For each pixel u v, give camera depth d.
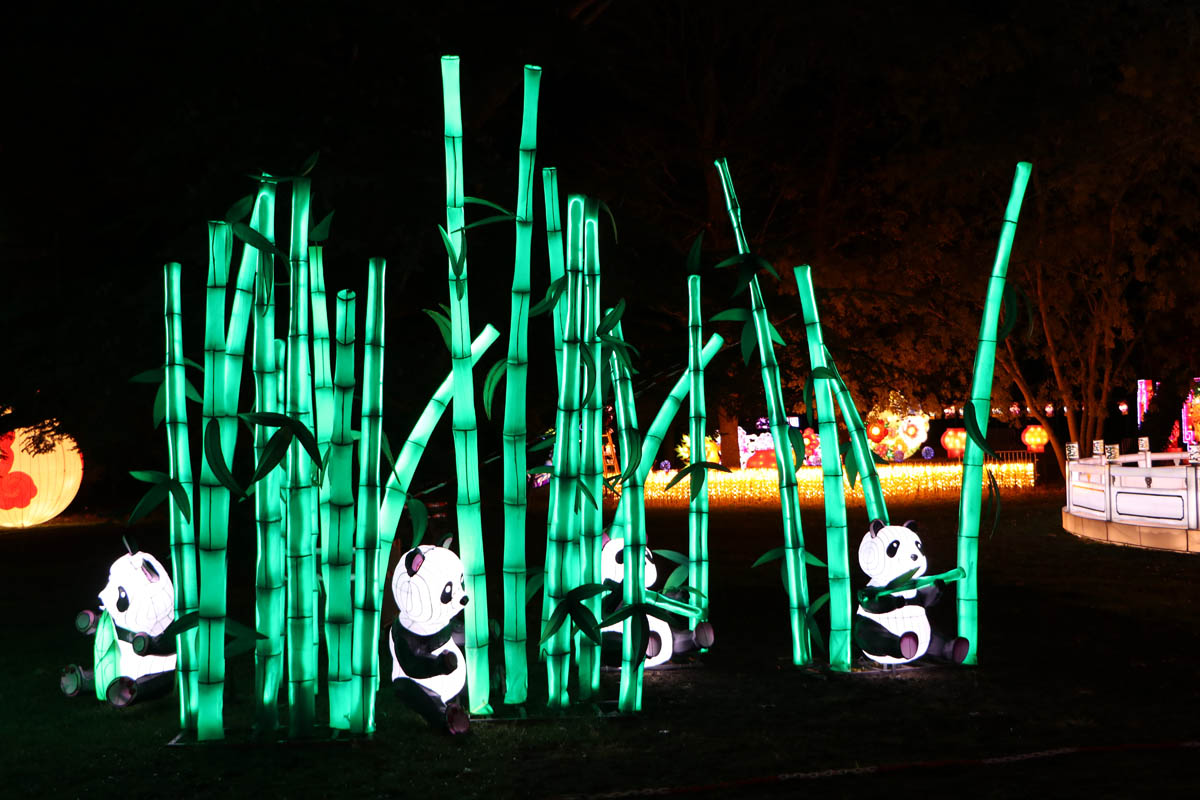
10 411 12.37
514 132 14.18
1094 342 27.64
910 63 25.06
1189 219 25.61
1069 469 19.00
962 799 5.77
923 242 26.66
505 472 7.72
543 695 8.13
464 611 7.54
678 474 8.66
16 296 11.55
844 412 9.02
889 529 8.59
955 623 10.74
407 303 11.34
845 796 5.85
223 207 10.14
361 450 7.24
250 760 6.60
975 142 25.30
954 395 29.59
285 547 7.94
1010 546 16.84
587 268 8.01
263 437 7.31
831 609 8.71
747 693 8.08
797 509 9.00
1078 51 25.61
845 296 27.00
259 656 7.08
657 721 7.34
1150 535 16.23
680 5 25.98
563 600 7.34
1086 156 24.88
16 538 20.50
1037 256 26.16
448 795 5.95
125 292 10.94
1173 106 24.11
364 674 7.07
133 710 7.73
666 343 13.91
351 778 6.25
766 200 29.66
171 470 7.40
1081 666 8.75
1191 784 5.94
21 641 10.48
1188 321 28.66
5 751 6.81
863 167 28.69
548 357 11.23
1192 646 9.51
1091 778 6.06
